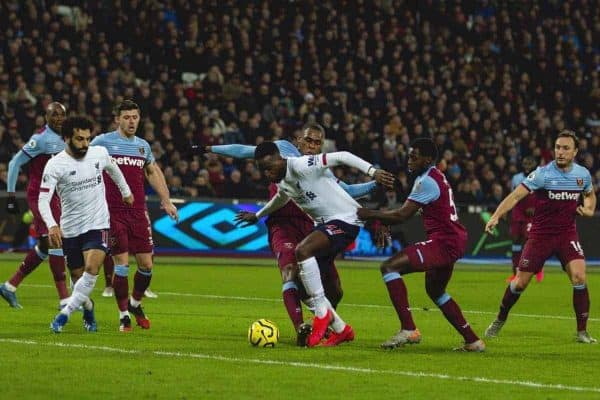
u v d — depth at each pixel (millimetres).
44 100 44594
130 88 47312
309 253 17156
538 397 13086
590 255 47688
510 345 18469
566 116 58750
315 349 17109
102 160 18703
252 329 17297
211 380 13938
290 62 53438
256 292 29156
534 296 29766
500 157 51625
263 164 17312
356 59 55031
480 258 46250
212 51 51625
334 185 17453
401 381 14078
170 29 51469
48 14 49250
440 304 17328
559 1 64125
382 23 57562
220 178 45344
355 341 18359
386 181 16609
